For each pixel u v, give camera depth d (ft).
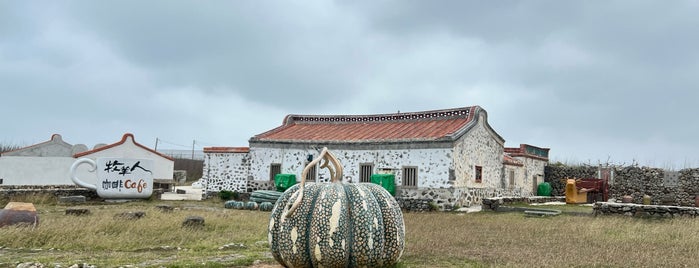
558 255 34.24
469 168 81.56
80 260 30.35
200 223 46.80
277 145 91.81
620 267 30.45
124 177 80.07
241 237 42.29
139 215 51.42
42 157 98.37
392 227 25.94
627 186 97.55
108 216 51.06
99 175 78.48
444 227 50.88
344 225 24.29
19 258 31.09
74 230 40.29
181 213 58.18
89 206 70.74
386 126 93.86
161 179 105.40
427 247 37.37
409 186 80.33
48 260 30.12
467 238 42.57
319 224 24.30
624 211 60.54
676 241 40.70
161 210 61.93
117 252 34.55
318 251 24.13
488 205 73.97
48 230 39.34
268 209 73.26
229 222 50.52
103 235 40.24
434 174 78.38
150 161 82.99
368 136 88.48
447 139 77.46
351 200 25.22
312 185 26.30
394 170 82.17
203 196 94.94
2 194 71.41
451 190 76.54
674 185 93.04
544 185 103.96
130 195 80.43
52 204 72.13
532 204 80.12
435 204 77.56
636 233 45.09
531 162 102.83
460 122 84.79
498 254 34.76
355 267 24.62
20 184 96.22
